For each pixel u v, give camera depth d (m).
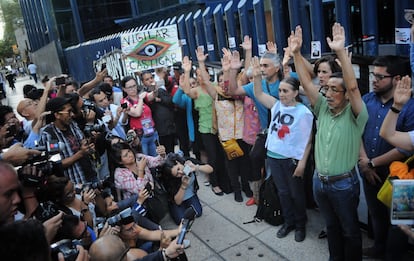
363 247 3.24
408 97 2.17
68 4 20.09
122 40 5.58
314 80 3.60
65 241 1.87
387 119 2.27
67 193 2.53
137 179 3.70
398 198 2.01
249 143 4.11
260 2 4.63
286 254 3.32
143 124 4.98
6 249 1.28
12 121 3.83
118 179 3.69
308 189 3.92
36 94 5.11
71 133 3.46
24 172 2.23
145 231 2.91
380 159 2.69
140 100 4.91
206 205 4.49
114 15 20.73
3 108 3.82
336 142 2.60
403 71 2.62
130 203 3.51
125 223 2.65
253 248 3.48
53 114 3.33
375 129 2.76
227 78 3.91
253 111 4.04
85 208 2.69
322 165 2.69
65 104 3.31
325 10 4.68
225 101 4.16
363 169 2.84
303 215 3.46
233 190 4.61
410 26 3.13
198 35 6.23
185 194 4.06
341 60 2.34
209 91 4.27
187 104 4.93
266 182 3.82
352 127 2.57
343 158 2.60
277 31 4.55
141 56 5.61
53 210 2.29
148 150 5.14
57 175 2.58
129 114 4.86
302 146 3.21
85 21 20.27
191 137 5.05
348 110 2.57
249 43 4.13
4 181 1.68
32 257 1.31
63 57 20.44
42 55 28.12
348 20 3.67
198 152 5.57
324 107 2.75
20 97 20.06
